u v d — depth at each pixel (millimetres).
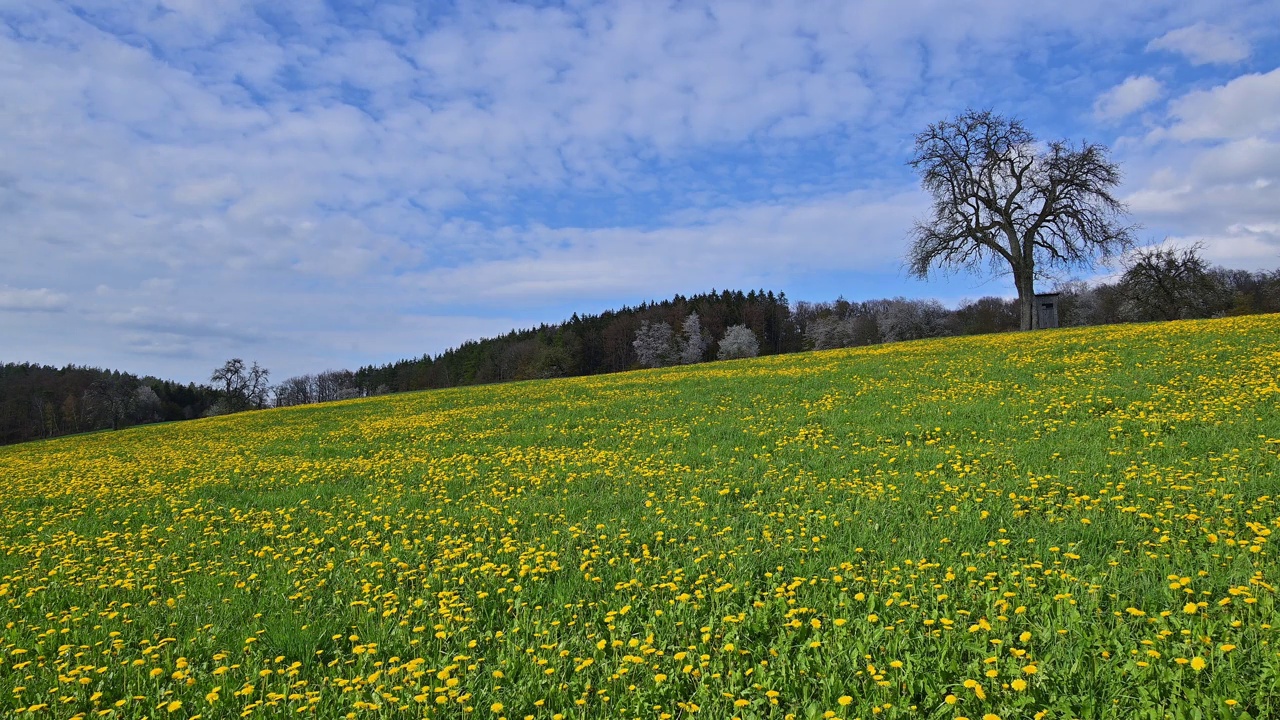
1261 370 16516
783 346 120750
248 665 5398
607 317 134125
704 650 5125
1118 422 12922
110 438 37031
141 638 6129
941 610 5387
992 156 44094
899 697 4184
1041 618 5082
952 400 17875
